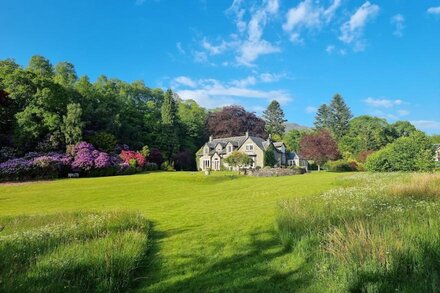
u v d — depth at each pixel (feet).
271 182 99.86
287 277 20.99
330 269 20.12
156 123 230.07
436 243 19.62
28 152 145.69
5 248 24.89
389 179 69.21
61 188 96.89
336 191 47.78
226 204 56.03
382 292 16.51
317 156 181.47
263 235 31.63
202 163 224.74
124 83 282.97
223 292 19.49
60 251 23.76
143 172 173.06
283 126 357.00
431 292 15.42
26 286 18.24
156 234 34.96
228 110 284.00
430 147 102.47
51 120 150.71
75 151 149.28
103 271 20.53
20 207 63.62
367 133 264.52
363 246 20.33
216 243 29.86
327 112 359.25
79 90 196.65
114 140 176.65
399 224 23.70
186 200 67.31
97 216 39.04
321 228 27.40
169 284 21.11
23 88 150.51
